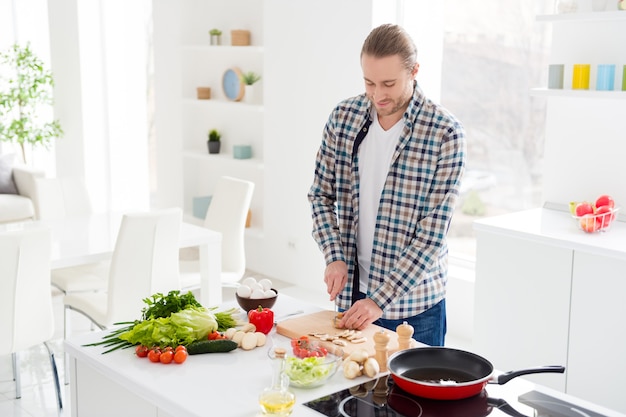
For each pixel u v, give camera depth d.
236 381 2.02
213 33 6.20
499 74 4.85
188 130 6.77
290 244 5.80
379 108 2.50
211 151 6.40
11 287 3.44
